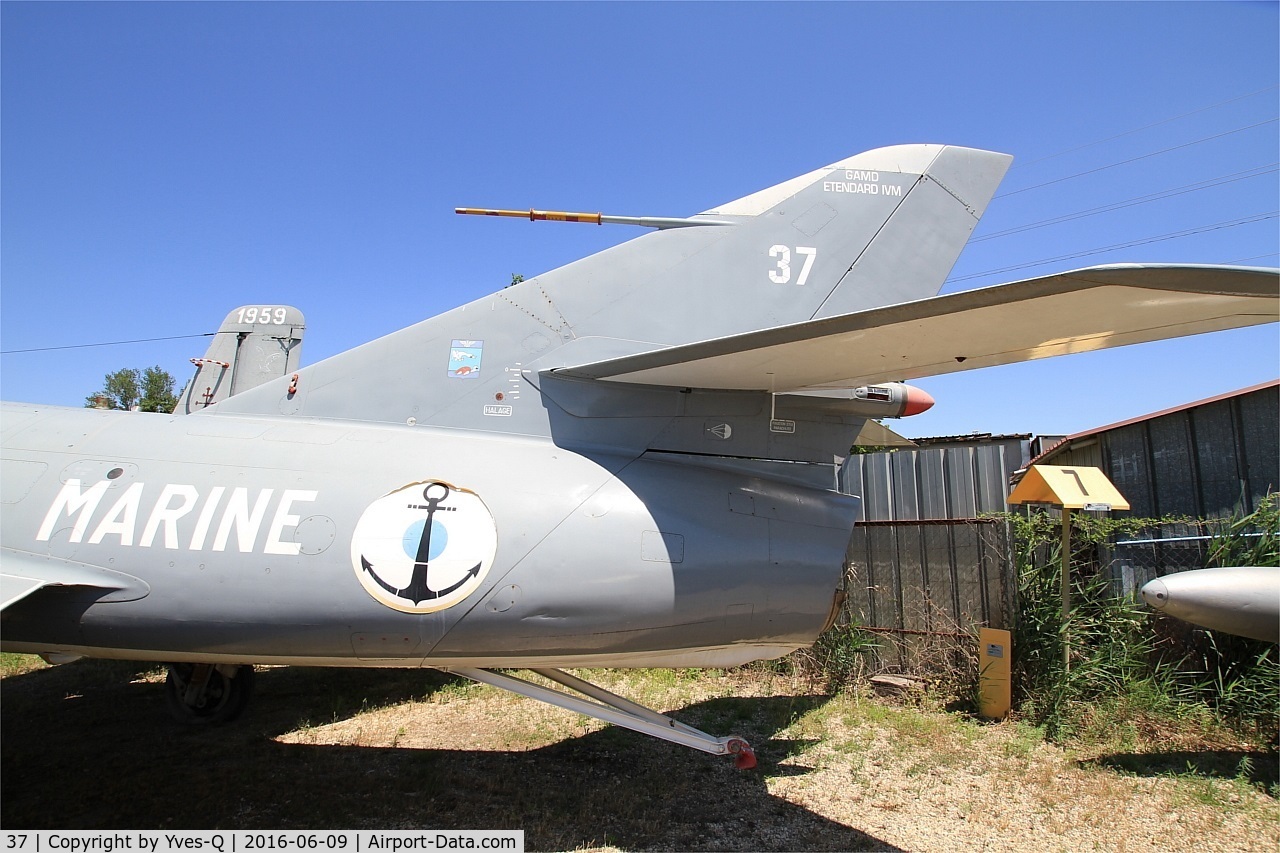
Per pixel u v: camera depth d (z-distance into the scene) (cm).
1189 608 426
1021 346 272
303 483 308
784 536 347
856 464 729
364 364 366
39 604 288
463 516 305
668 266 379
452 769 421
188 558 290
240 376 743
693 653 335
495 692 586
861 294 388
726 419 370
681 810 370
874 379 337
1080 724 471
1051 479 494
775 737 481
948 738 470
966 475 661
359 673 655
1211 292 207
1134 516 612
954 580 604
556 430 356
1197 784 390
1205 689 483
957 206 402
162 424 340
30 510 300
